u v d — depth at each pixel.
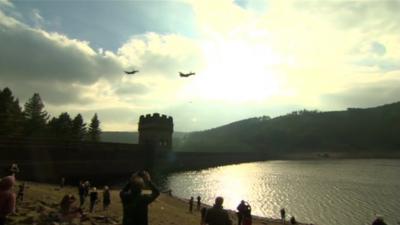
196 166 168.00
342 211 61.81
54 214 19.22
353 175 126.12
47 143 80.94
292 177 119.31
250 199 74.44
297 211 62.03
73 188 52.16
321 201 71.75
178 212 38.62
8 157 69.69
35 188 38.09
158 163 133.62
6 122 92.75
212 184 99.56
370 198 75.06
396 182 103.69
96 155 98.62
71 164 87.62
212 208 8.99
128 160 114.88
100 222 20.75
